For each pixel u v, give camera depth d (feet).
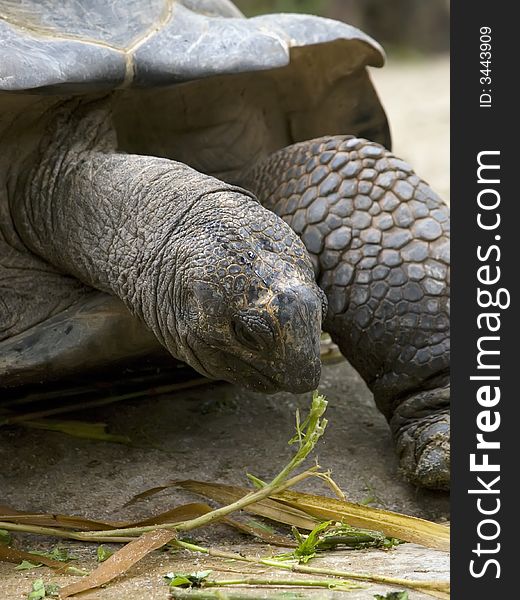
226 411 46.68
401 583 29.12
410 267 41.14
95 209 39.09
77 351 38.55
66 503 38.45
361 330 41.57
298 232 42.34
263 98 48.57
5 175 41.24
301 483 40.47
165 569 31.81
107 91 41.29
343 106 50.52
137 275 36.88
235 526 35.78
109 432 44.19
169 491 39.37
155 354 41.47
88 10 40.57
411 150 113.19
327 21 46.24
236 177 48.08
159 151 46.19
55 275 41.73
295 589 29.04
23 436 42.93
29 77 37.01
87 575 31.60
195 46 41.34
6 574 32.50
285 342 32.58
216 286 33.06
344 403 48.65
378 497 39.88
